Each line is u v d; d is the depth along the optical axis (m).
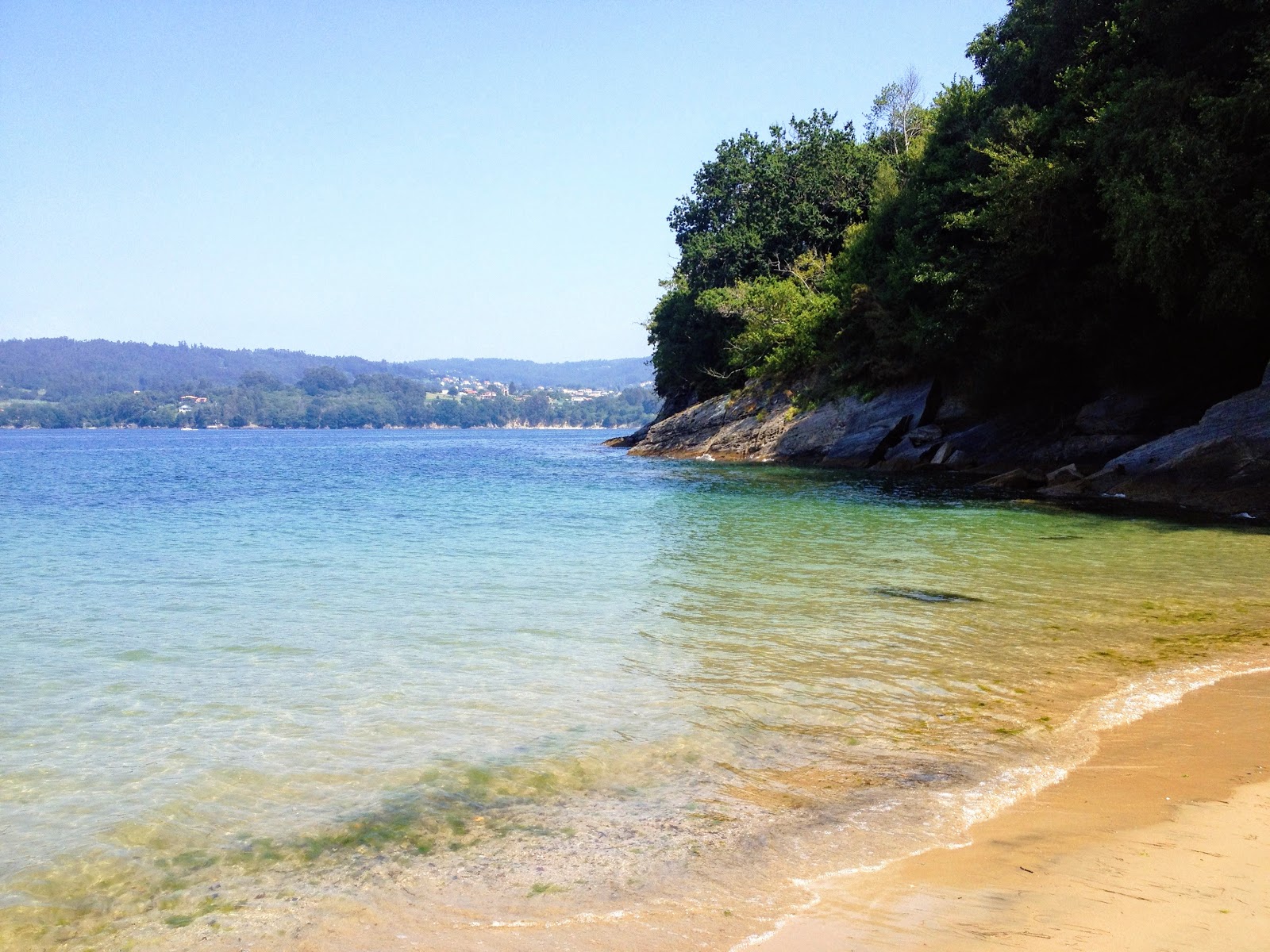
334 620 11.11
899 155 59.56
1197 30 25.81
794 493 28.20
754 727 7.04
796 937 3.90
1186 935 3.76
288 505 27.03
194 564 15.64
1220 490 22.61
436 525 21.16
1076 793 5.51
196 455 76.38
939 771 6.00
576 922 4.16
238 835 5.34
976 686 8.03
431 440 134.75
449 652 9.52
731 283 61.56
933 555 15.76
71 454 79.31
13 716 7.61
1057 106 33.06
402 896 4.53
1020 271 32.47
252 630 10.66
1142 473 24.98
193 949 4.13
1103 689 7.84
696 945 3.88
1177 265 24.31
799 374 49.72
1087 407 32.59
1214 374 29.50
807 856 4.76
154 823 5.52
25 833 5.41
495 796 5.82
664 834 5.16
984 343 36.34
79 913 4.48
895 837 4.96
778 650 9.45
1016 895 4.19
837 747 6.55
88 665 9.21
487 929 4.14
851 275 48.75
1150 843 4.71
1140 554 15.66
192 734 7.13
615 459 54.44
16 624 11.10
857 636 9.97
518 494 29.73
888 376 42.34
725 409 53.38
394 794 5.88
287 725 7.30
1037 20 38.22
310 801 5.80
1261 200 22.20
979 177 35.38
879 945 3.79
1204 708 7.23
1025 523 20.20
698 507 24.52
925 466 38.19
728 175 67.25
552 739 6.88
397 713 7.55
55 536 19.78
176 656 9.52
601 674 8.61
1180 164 23.88
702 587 12.98
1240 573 13.71
